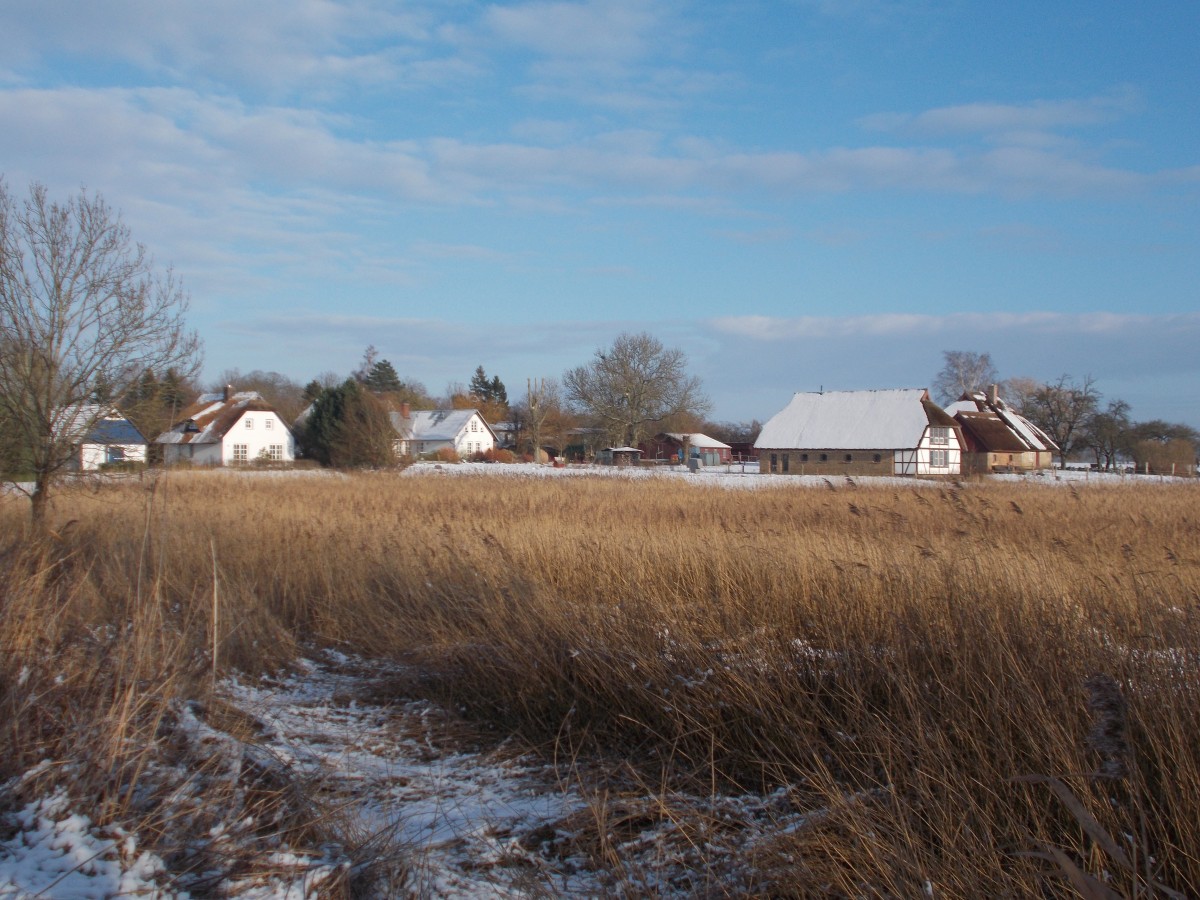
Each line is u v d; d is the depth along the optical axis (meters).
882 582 7.04
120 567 9.20
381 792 5.17
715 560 8.85
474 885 4.05
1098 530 13.23
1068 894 3.62
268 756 5.18
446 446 79.56
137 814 3.95
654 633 6.89
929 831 4.21
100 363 13.92
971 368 96.94
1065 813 4.16
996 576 6.96
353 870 3.98
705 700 5.91
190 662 6.14
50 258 13.37
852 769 4.99
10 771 4.02
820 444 65.12
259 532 12.30
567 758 5.91
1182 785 3.91
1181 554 10.48
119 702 4.60
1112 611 6.32
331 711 6.78
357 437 51.16
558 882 4.25
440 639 7.87
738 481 35.59
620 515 15.94
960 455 66.00
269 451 66.56
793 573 7.91
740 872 4.21
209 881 3.59
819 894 3.98
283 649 8.27
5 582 5.88
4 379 13.27
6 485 14.65
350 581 9.91
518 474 38.25
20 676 4.66
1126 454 79.69
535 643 6.94
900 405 65.06
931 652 5.81
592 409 80.75
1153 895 3.27
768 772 5.38
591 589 8.86
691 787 5.35
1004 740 4.57
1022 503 18.03
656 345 80.06
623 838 4.68
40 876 3.37
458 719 6.58
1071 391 80.94
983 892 3.71
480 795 5.22
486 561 9.55
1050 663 5.18
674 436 86.25
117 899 3.31
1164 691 4.54
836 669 5.97
